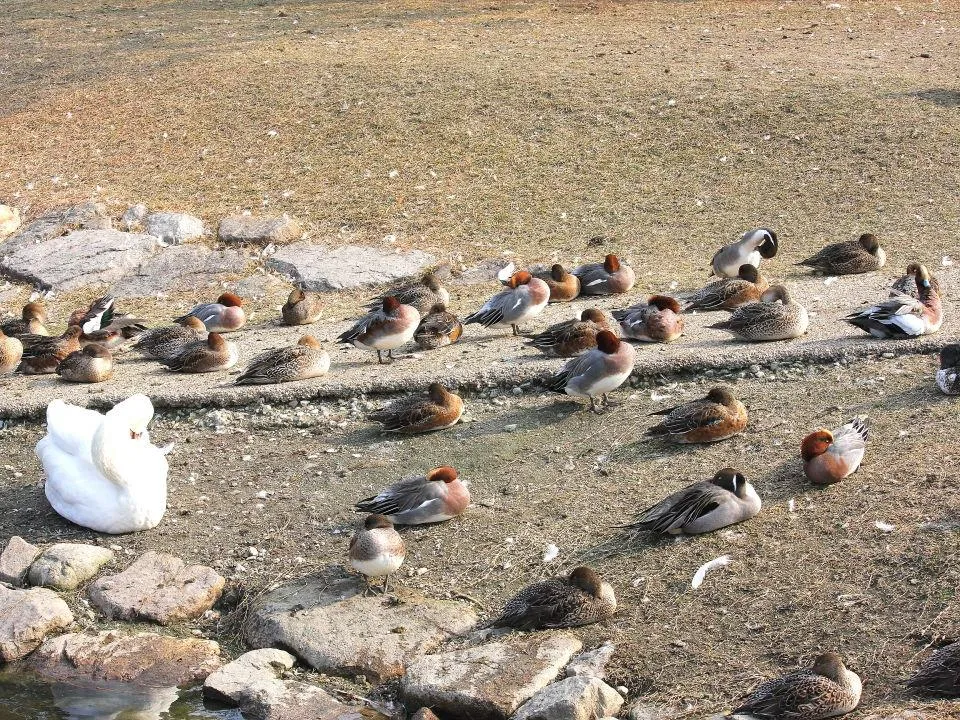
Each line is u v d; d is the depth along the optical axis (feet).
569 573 33.47
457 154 74.84
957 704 26.35
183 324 54.54
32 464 44.45
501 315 51.06
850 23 97.40
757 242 55.88
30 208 73.72
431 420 43.39
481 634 32.01
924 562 31.71
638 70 84.64
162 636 33.81
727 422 40.55
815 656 29.07
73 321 56.54
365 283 61.57
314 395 47.09
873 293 53.57
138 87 88.69
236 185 73.72
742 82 81.20
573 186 70.74
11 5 125.49
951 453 37.29
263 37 99.71
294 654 32.32
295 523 38.70
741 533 34.65
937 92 77.82
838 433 38.37
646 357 47.03
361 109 80.69
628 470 39.68
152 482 39.09
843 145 72.18
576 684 28.43
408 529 37.42
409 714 29.78
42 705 31.45
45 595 35.53
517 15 103.40
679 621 31.35
